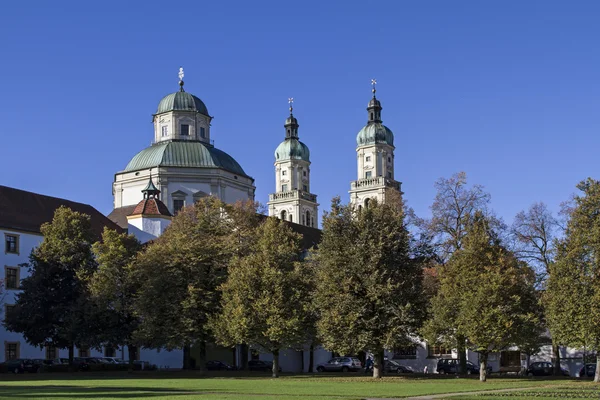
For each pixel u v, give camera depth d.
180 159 109.81
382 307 52.88
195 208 73.44
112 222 100.06
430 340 53.28
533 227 71.62
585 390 37.62
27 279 69.94
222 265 63.50
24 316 68.81
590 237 51.06
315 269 58.44
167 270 62.53
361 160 172.62
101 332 66.94
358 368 78.25
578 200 53.22
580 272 50.81
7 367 71.06
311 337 61.06
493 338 49.06
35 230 84.50
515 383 46.78
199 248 63.09
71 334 66.62
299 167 182.25
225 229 68.75
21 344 79.25
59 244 70.62
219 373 64.25
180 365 89.06
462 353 61.44
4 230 80.56
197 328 61.47
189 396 32.38
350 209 56.25
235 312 57.72
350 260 54.09
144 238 92.38
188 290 61.94
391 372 74.25
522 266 57.56
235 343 59.72
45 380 52.03
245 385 43.38
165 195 107.00
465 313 49.94
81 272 69.19
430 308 54.00
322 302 54.66
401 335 52.66
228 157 115.88
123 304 66.44
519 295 52.34
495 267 51.28
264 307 57.84
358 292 54.09
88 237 72.25
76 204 97.44
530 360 78.62
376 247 53.75
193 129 116.12
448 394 34.72
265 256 59.78
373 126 172.12
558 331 51.28
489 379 54.00
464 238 54.06
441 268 56.56
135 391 36.81
